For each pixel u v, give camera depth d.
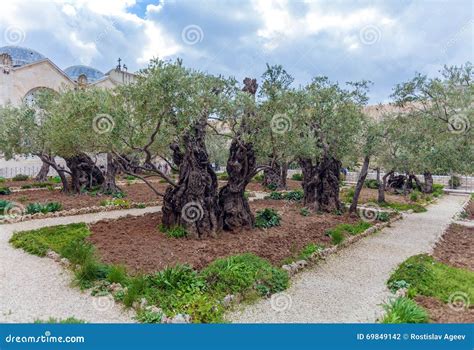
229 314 7.69
